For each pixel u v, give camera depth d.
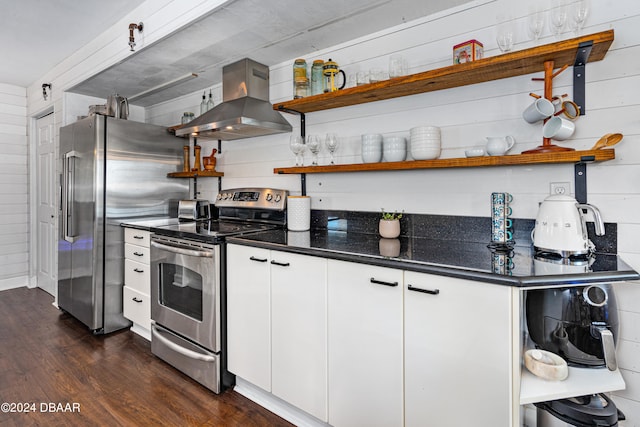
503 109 1.76
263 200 2.71
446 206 1.94
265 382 1.90
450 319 1.27
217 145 3.32
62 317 3.33
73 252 3.18
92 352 2.59
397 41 2.12
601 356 1.24
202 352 2.14
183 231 2.29
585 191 1.55
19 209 4.34
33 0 2.38
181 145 3.57
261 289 1.90
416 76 1.76
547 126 1.52
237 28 2.17
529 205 1.69
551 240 1.42
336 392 1.60
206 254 2.09
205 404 1.96
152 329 2.55
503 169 1.76
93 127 2.94
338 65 2.36
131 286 2.92
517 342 1.14
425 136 1.80
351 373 1.55
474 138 1.84
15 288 4.29
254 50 2.50
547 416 1.33
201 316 2.14
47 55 3.35
